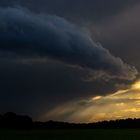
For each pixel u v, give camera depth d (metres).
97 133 102.50
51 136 89.44
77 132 112.56
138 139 80.19
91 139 79.38
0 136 88.69
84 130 131.00
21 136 89.06
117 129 135.25
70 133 104.94
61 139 80.25
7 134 98.44
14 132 113.38
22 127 144.88
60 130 132.25
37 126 142.38
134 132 109.19
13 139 79.38
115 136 88.75
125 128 145.12
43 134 98.56
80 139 80.81
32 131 121.44
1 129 132.62
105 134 98.38
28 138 83.00
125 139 79.62
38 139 80.88
